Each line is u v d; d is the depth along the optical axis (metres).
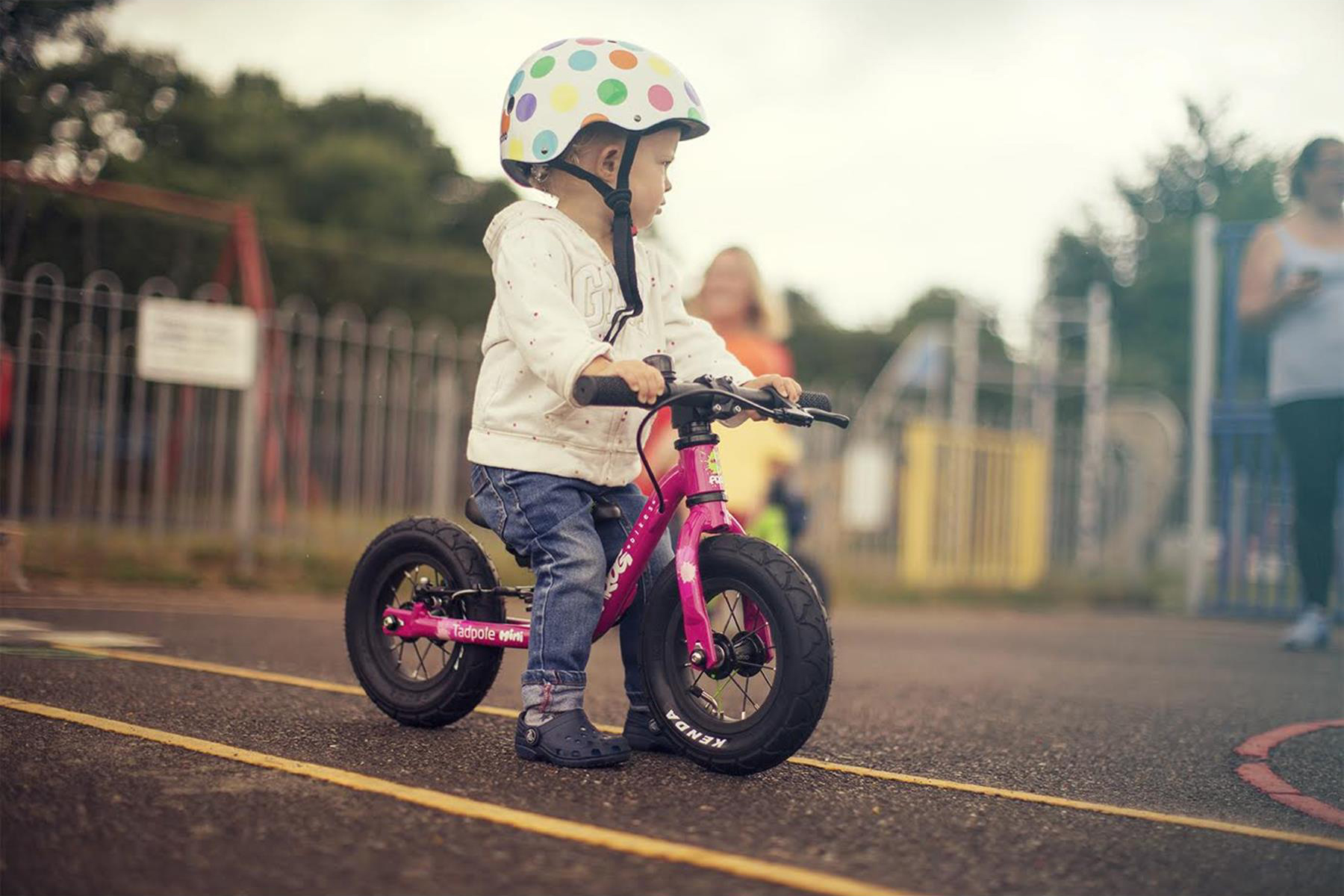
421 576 3.19
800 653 2.59
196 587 7.09
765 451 5.75
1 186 9.06
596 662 4.86
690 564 2.73
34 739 2.66
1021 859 2.12
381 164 26.86
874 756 3.03
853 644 6.07
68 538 7.30
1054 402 16.78
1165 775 2.97
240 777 2.42
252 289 10.14
